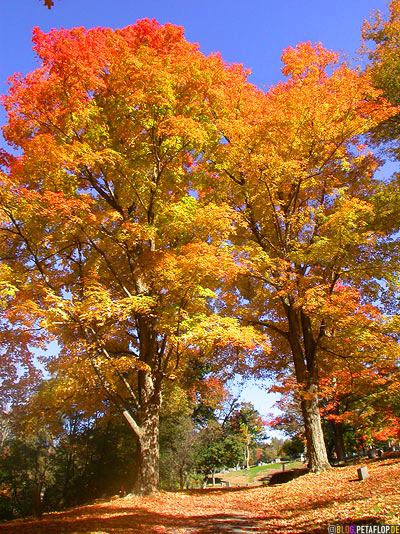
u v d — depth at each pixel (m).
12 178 9.00
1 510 15.75
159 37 12.22
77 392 14.13
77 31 11.33
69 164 9.13
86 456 17.72
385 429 20.19
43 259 10.30
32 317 9.06
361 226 12.77
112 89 11.23
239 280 13.70
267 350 9.94
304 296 11.12
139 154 11.03
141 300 9.46
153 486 11.50
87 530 6.88
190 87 11.41
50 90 10.26
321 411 20.05
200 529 6.84
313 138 11.92
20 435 16.34
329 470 11.77
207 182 13.41
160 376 11.77
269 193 12.28
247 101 12.99
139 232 10.07
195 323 9.77
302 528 6.05
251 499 10.41
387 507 5.78
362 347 12.85
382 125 16.56
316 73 13.36
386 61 16.16
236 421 34.75
